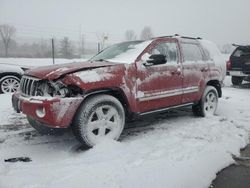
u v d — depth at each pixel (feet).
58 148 14.25
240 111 22.66
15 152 13.70
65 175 10.91
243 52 37.91
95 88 13.26
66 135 16.19
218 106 24.26
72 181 10.28
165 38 17.39
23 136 16.05
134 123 18.74
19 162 12.39
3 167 11.73
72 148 14.21
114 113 14.32
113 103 14.17
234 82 40.09
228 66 38.93
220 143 14.61
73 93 13.08
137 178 10.49
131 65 14.93
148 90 15.64
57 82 12.92
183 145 14.26
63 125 12.60
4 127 17.67
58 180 10.45
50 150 13.99
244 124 18.69
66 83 12.79
